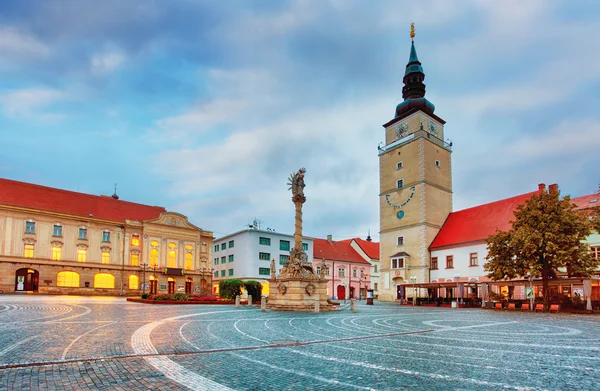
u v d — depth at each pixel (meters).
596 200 48.25
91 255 66.19
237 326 20.12
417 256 62.81
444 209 66.31
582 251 37.12
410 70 71.81
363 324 22.48
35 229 61.69
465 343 14.91
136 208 76.50
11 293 56.75
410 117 68.38
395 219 67.50
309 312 32.47
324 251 90.56
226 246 86.19
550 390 8.24
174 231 75.19
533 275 38.94
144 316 24.67
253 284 48.88
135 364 10.36
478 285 53.81
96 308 30.62
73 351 11.96
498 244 42.03
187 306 37.72
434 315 31.03
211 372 9.62
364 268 94.88
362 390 8.16
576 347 14.02
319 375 9.43
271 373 9.59
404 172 67.25
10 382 8.50
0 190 61.94
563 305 37.97
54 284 61.88
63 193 69.38
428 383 8.74
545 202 39.44
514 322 24.64
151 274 71.19
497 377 9.33
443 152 68.62
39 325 18.38
